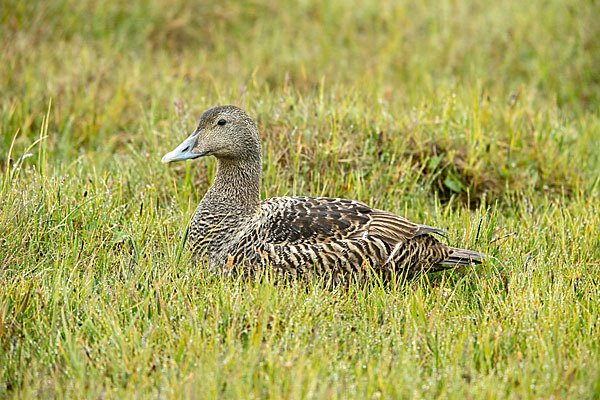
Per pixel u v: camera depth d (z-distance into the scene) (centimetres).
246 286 849
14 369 737
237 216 952
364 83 1600
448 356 757
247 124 952
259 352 728
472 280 952
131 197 1127
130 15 1869
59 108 1409
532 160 1295
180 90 1476
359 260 908
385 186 1189
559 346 762
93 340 777
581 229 1064
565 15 1886
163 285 847
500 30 1875
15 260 891
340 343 795
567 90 1717
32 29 1727
